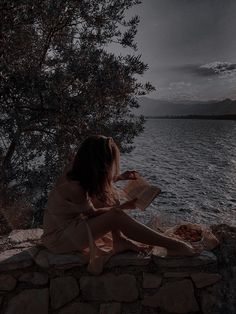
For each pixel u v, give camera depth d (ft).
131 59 28.25
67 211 10.14
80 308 10.28
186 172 137.39
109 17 29.01
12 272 10.23
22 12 25.35
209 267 10.31
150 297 10.29
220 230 11.88
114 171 10.14
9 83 24.97
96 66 26.45
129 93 29.60
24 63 27.12
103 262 10.17
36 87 24.73
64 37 29.60
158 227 12.24
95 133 27.99
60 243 10.29
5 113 26.18
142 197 10.31
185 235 11.34
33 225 25.32
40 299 10.24
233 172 141.59
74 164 9.99
